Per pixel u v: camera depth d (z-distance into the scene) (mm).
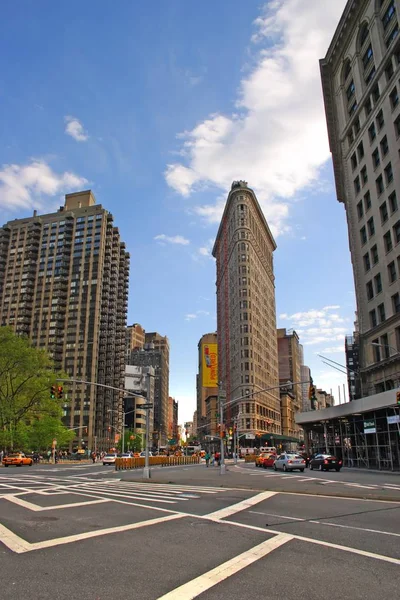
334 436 52031
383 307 46531
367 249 50000
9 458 53375
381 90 46969
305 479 26641
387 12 47188
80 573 6355
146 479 26516
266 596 5383
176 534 9180
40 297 152000
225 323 131750
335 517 11438
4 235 161125
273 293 148500
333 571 6406
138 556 7336
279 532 9344
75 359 143375
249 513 12234
